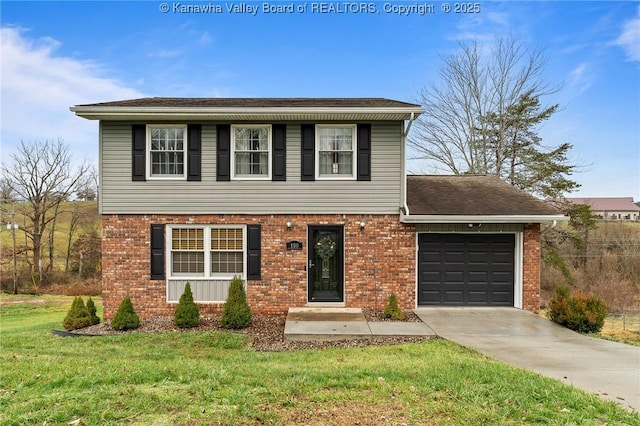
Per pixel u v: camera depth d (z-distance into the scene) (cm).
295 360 673
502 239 1120
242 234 1085
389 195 1082
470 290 1117
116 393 450
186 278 1073
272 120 1066
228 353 749
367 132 1080
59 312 1720
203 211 1073
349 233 1082
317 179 1081
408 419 405
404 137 1080
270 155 1078
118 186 1062
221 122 1070
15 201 2622
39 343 832
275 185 1078
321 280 1098
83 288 2458
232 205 1076
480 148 2314
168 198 1070
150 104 1071
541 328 902
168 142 1076
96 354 717
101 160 1059
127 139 1063
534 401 460
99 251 2800
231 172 1075
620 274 2412
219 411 408
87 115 1017
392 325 922
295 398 454
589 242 2539
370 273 1086
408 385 505
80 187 2794
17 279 2577
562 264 2198
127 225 1064
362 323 934
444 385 502
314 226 1088
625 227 2747
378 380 522
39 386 474
